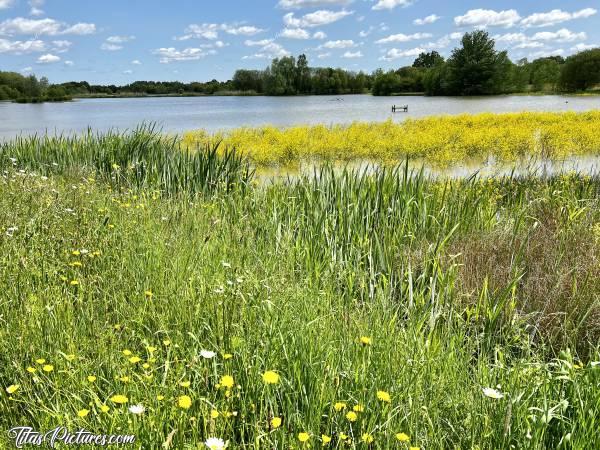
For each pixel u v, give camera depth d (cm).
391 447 212
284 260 423
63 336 271
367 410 224
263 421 219
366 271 429
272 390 238
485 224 541
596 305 346
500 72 9938
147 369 251
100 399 232
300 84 14475
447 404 244
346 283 404
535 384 249
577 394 235
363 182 600
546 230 484
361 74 14438
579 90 8756
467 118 2661
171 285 332
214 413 200
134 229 453
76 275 347
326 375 239
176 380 235
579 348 337
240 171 751
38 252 375
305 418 223
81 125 3234
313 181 633
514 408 224
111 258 393
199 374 237
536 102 5706
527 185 780
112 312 306
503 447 207
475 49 10056
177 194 666
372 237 484
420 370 257
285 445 208
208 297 312
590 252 418
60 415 206
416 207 558
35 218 429
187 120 3947
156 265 370
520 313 360
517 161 1334
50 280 339
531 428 219
